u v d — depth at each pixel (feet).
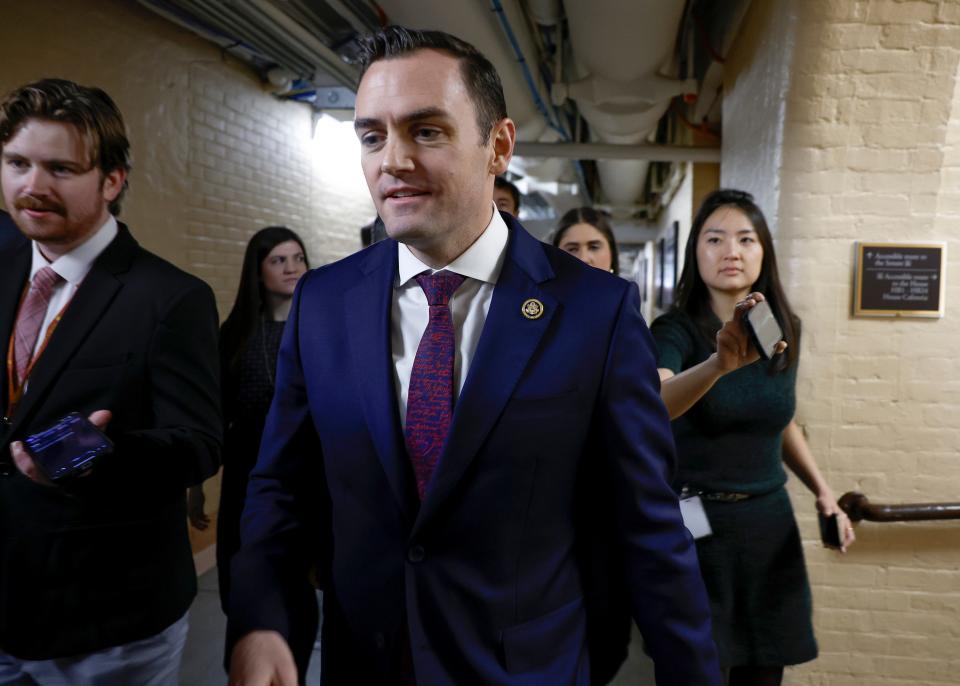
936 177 6.61
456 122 2.25
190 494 7.13
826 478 6.94
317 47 9.55
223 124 10.96
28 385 3.41
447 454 2.36
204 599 8.85
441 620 2.42
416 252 2.61
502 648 2.43
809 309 6.84
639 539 2.57
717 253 4.84
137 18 9.16
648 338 2.64
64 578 3.40
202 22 9.87
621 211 22.20
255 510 2.81
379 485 2.50
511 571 2.45
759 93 7.82
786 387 4.87
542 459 2.42
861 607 7.02
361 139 2.35
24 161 3.29
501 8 7.43
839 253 6.77
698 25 9.69
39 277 3.56
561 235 6.72
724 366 3.47
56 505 3.39
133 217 9.23
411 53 2.24
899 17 6.37
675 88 9.71
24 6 7.61
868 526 6.95
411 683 2.53
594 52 8.61
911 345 6.77
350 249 15.35
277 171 12.51
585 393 2.46
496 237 2.64
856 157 6.67
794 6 6.50
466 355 2.54
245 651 2.42
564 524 2.57
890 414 6.84
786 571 4.87
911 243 6.68
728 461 4.81
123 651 3.56
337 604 2.72
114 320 3.53
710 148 11.07
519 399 2.40
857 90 6.56
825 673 7.13
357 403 2.53
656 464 2.56
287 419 2.86
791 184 6.79
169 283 3.69
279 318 6.81
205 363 3.73
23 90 3.30
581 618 2.65
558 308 2.54
